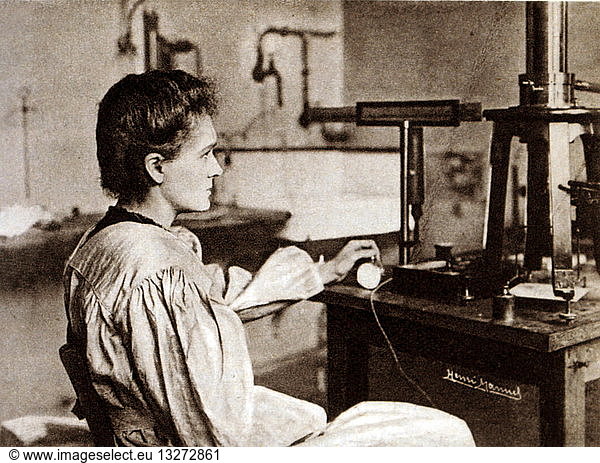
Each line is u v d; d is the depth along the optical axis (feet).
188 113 3.73
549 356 3.99
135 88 3.71
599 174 4.51
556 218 4.34
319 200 6.97
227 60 6.32
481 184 7.42
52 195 5.54
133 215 3.82
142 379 3.40
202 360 3.34
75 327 3.67
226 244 6.44
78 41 5.57
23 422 5.49
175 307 3.42
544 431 4.07
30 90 5.40
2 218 5.37
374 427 3.57
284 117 6.70
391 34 7.15
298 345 7.06
